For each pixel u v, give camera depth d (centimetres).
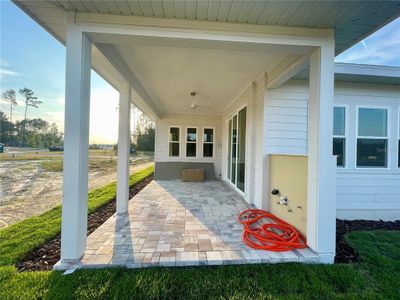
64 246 225
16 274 210
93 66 346
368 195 443
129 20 234
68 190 227
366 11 220
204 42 247
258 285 200
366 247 284
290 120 411
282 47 254
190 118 888
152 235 292
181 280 204
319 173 249
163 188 645
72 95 229
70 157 229
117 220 353
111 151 3019
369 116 450
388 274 221
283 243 260
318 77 253
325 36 250
